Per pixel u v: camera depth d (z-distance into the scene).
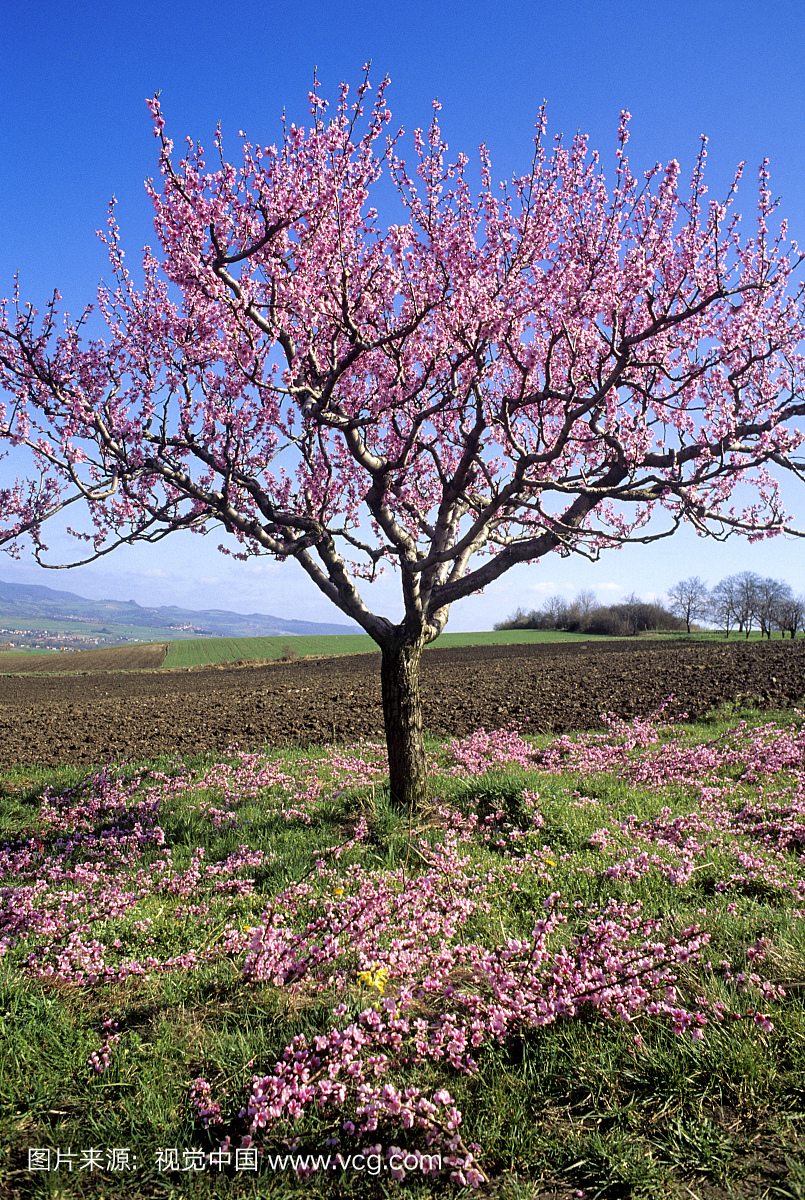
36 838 10.03
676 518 7.38
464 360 7.68
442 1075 4.21
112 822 10.45
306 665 56.03
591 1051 4.28
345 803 9.91
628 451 8.28
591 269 7.50
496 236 7.89
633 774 11.39
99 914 7.00
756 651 31.91
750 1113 3.68
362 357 8.90
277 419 8.33
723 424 8.39
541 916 6.18
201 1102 4.07
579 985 4.65
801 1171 3.21
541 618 111.31
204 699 29.34
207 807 10.70
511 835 8.47
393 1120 3.84
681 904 6.36
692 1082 3.91
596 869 7.32
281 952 5.49
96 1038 4.89
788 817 8.35
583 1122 3.79
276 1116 3.84
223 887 7.61
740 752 11.83
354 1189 3.48
